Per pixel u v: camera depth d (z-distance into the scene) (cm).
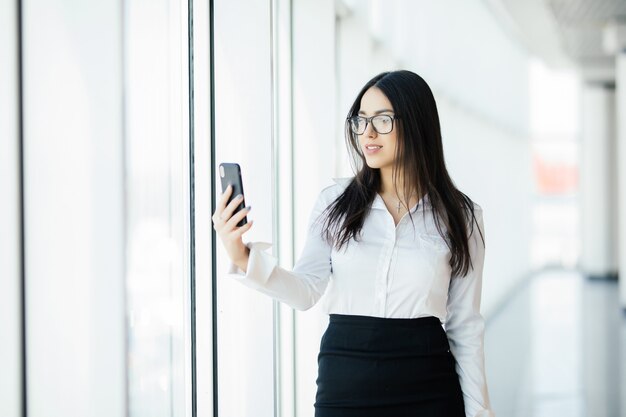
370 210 187
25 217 147
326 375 179
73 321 156
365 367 176
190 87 237
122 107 164
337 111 400
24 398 149
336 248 184
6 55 141
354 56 400
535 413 473
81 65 155
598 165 1317
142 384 199
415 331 179
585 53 1074
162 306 211
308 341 341
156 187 207
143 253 198
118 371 166
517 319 880
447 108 625
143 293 198
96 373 161
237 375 253
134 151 193
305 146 340
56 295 153
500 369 610
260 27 252
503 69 996
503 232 1005
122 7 162
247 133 254
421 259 181
